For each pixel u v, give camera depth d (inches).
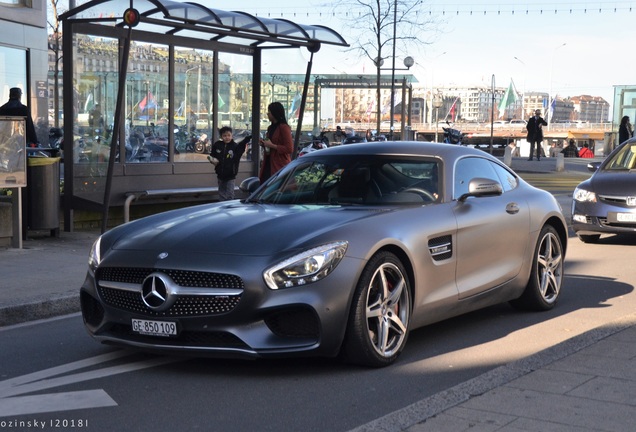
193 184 543.2
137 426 173.5
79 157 474.9
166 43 518.3
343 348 210.1
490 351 236.1
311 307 198.7
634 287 343.3
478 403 176.7
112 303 213.6
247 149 588.1
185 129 539.2
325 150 275.4
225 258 201.9
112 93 489.1
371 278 209.6
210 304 200.2
